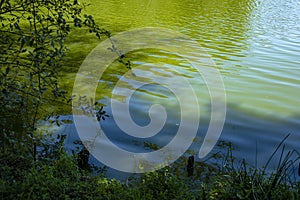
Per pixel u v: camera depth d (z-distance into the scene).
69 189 3.78
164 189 4.04
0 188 3.48
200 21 17.52
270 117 7.29
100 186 3.99
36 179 3.66
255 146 6.08
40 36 3.96
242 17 19.20
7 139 4.69
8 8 4.25
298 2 26.58
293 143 6.26
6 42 4.41
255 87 9.04
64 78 8.57
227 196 3.89
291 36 15.14
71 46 11.62
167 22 16.80
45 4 4.27
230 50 12.61
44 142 5.30
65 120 6.32
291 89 9.02
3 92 3.92
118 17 17.19
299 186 4.08
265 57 11.88
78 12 4.46
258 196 3.79
